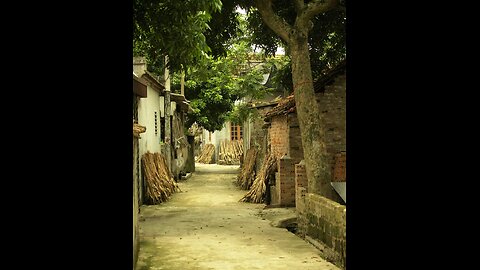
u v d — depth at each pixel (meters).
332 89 11.45
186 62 8.82
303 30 9.23
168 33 7.98
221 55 12.62
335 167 11.33
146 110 14.38
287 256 7.02
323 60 13.73
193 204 13.54
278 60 20.25
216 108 25.33
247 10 11.16
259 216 11.11
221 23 11.62
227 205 13.33
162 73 18.47
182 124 23.59
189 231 9.10
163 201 14.03
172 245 7.77
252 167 17.83
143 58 13.33
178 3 7.64
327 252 7.18
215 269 6.26
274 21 9.34
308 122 9.20
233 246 7.71
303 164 10.35
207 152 37.97
